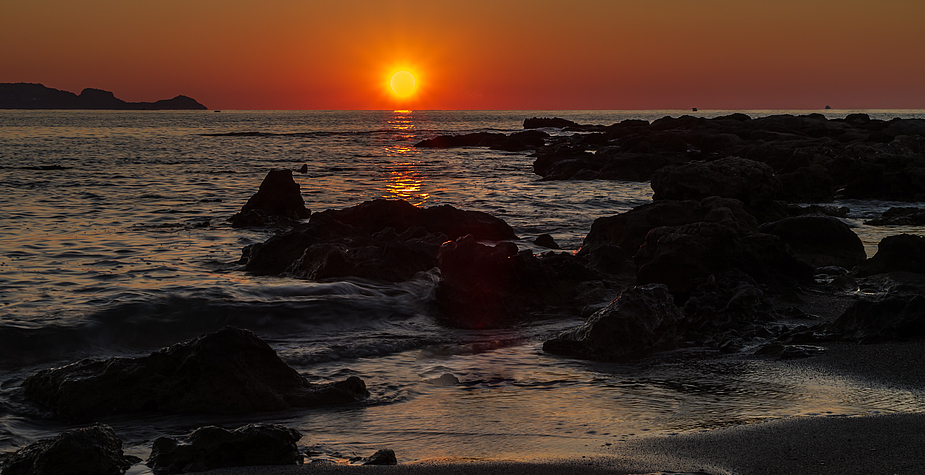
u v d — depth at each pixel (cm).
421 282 1246
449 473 517
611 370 841
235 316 1016
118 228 2044
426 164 5372
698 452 555
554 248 1748
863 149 3362
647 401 716
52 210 2461
